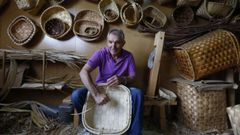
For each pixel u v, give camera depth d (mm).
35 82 3098
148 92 2857
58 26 3100
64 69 3197
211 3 2988
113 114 2318
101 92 2371
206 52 2730
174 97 2822
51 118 2877
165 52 3207
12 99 3211
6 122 2695
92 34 3059
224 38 2791
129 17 3150
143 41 3193
